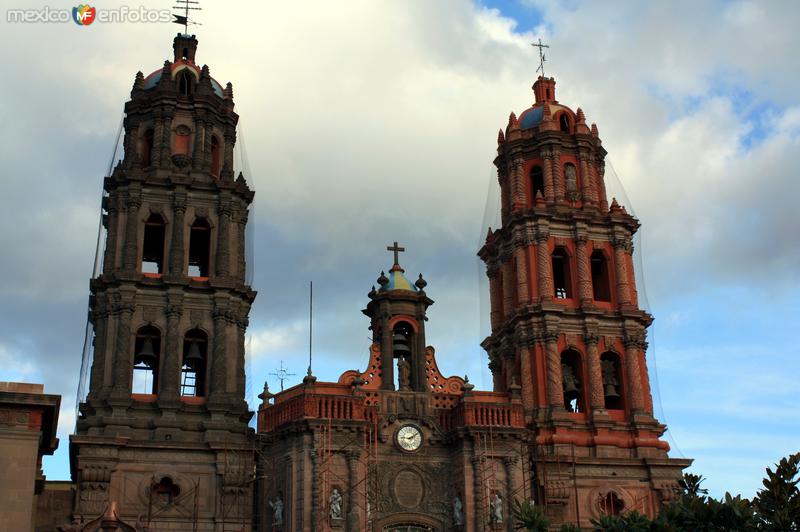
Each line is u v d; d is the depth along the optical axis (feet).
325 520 197.67
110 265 222.07
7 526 163.84
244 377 222.28
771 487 141.38
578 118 260.62
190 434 212.43
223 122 245.65
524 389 232.73
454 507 209.46
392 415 213.25
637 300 245.45
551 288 238.89
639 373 236.84
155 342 223.30
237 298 226.99
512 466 209.87
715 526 143.64
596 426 228.22
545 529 161.89
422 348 224.74
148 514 195.00
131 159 232.94
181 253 225.35
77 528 186.91
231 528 204.85
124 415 210.18
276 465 208.03
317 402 206.59
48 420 176.65
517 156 255.91
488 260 261.65
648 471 226.58
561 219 245.86
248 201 239.91
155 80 248.11
